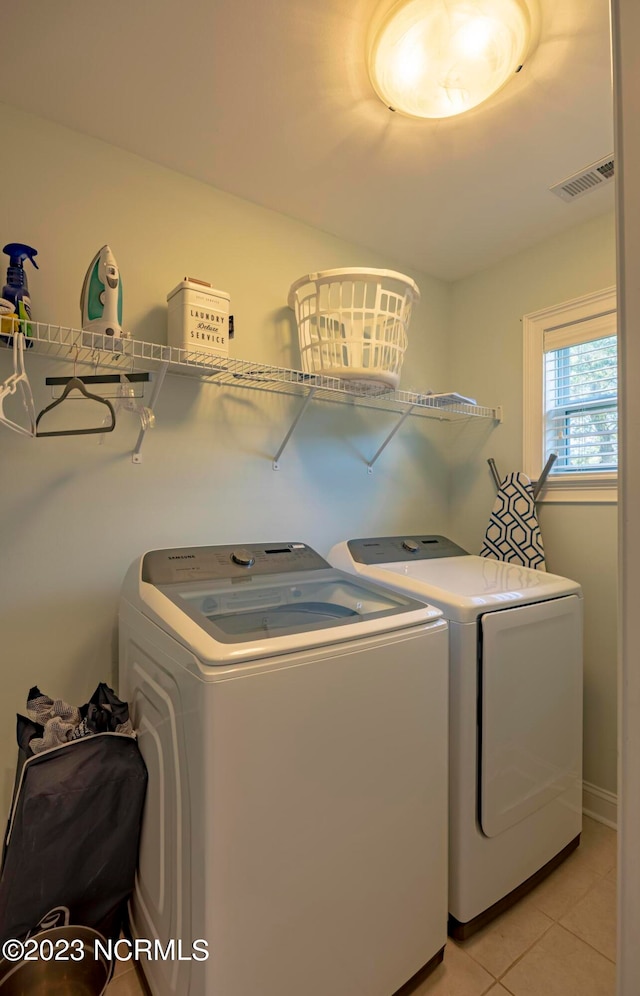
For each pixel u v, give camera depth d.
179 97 1.41
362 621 1.22
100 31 1.20
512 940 1.43
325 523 2.15
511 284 2.33
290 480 2.04
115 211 1.63
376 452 2.33
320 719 1.08
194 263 1.78
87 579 1.58
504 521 2.25
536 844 1.62
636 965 0.61
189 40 1.23
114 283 1.39
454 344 2.60
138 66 1.31
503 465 2.38
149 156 1.67
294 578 1.60
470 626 1.43
